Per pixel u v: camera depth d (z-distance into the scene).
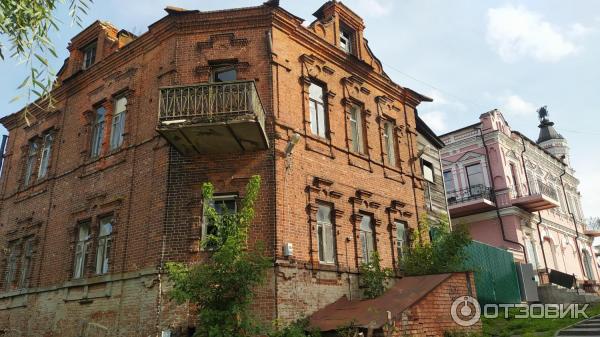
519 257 24.53
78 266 13.74
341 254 13.05
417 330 10.18
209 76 13.13
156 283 10.98
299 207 12.29
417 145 18.45
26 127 18.73
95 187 14.14
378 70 17.62
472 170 28.09
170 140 11.30
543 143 39.94
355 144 15.54
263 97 12.71
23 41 5.46
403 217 16.03
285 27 13.86
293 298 11.10
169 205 11.75
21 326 14.47
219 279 8.74
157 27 13.97
